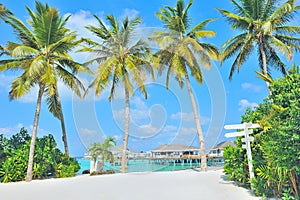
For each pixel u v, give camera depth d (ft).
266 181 20.83
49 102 58.34
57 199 22.81
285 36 58.70
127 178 36.29
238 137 27.78
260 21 57.72
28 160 44.88
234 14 57.26
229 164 30.32
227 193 23.13
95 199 22.24
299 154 16.61
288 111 18.51
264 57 58.13
